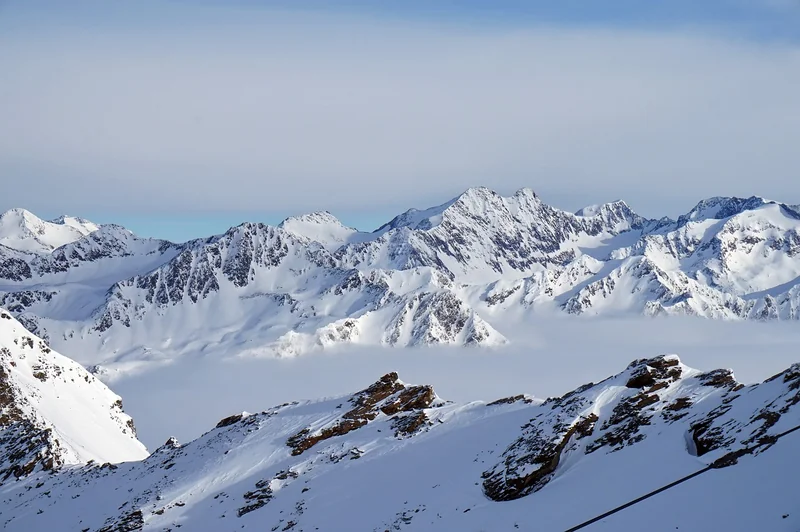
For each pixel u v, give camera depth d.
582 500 55.41
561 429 66.00
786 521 42.88
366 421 87.50
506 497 60.88
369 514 65.38
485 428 77.94
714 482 50.47
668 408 66.25
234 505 73.56
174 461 89.94
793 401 55.28
